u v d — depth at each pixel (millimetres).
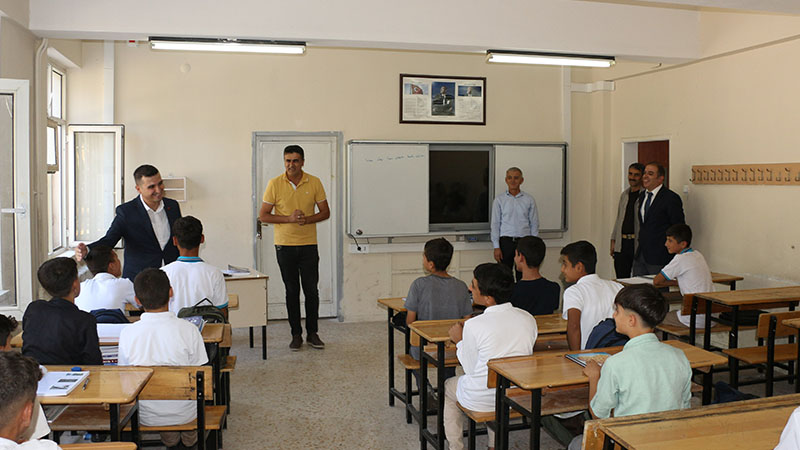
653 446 1850
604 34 5438
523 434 3742
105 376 2398
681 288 4617
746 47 5293
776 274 5230
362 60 6797
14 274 4176
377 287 6949
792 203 5055
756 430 1971
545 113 7320
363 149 6684
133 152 6344
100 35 4539
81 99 6125
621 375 2285
